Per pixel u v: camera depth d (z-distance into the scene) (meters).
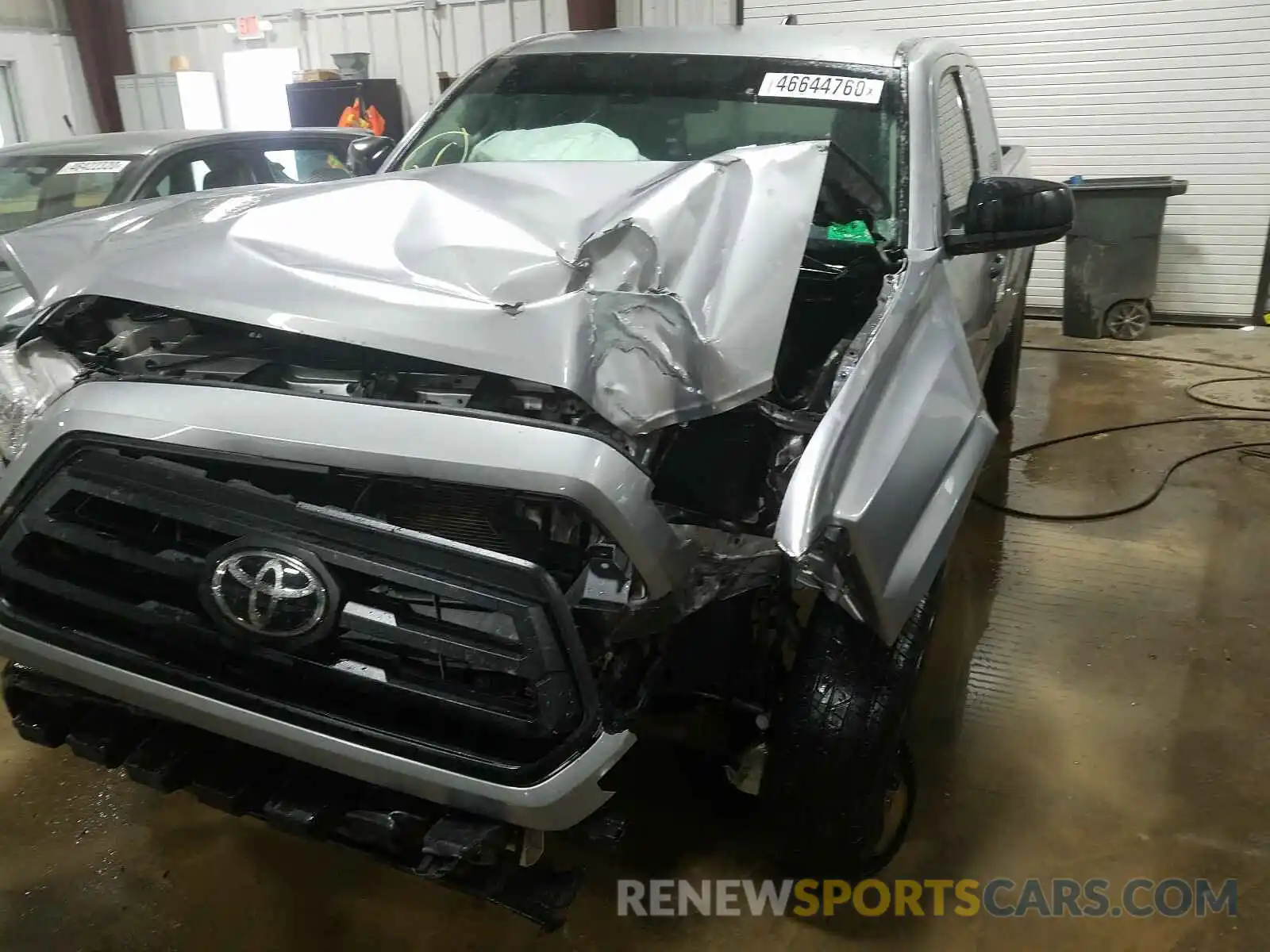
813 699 1.79
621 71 2.88
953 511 1.81
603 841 1.62
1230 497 3.99
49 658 1.74
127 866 2.13
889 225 2.40
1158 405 5.09
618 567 1.50
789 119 2.62
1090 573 3.42
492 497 1.61
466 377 1.73
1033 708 2.68
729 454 1.81
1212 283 6.55
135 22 9.23
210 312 1.70
